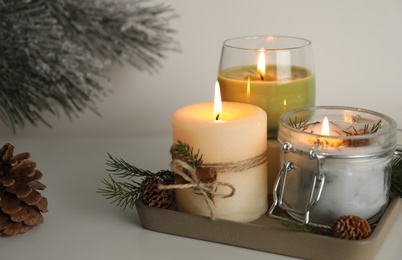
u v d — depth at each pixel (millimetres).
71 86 952
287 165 627
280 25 924
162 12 929
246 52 703
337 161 603
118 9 930
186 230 645
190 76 949
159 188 612
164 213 649
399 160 693
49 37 933
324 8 916
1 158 670
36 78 945
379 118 650
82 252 634
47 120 972
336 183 607
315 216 622
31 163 672
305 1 915
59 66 943
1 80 941
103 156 855
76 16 930
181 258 617
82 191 754
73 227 677
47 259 625
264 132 646
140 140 908
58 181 781
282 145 630
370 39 922
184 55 941
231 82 701
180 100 959
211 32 931
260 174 648
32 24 926
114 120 971
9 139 958
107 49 941
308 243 600
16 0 917
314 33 925
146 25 934
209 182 616
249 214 646
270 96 691
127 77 952
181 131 632
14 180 655
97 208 714
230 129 621
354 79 938
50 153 868
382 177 620
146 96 961
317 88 945
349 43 926
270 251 618
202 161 628
